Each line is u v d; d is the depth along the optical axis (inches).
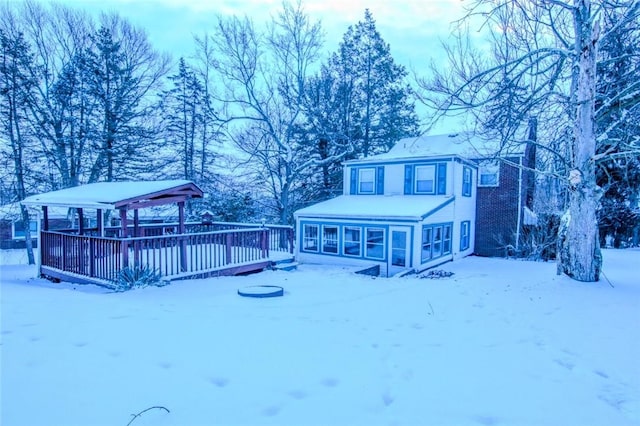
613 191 737.6
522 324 198.8
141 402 103.6
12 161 727.1
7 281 369.7
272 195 1015.6
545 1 329.1
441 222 601.6
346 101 986.1
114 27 842.2
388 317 215.3
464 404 107.2
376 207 610.5
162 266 375.6
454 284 343.0
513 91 333.4
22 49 721.6
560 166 530.9
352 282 359.6
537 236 673.0
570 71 383.9
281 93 922.1
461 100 343.6
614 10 342.6
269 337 166.7
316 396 111.0
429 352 152.4
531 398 111.3
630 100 314.8
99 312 199.3
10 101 714.8
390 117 1015.0
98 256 336.5
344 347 156.5
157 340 155.2
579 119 324.8
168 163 940.0
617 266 446.0
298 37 900.0
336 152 967.0
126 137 827.4
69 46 802.2
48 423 91.2
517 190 700.7
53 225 881.5
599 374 130.7
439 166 639.1
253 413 100.0
